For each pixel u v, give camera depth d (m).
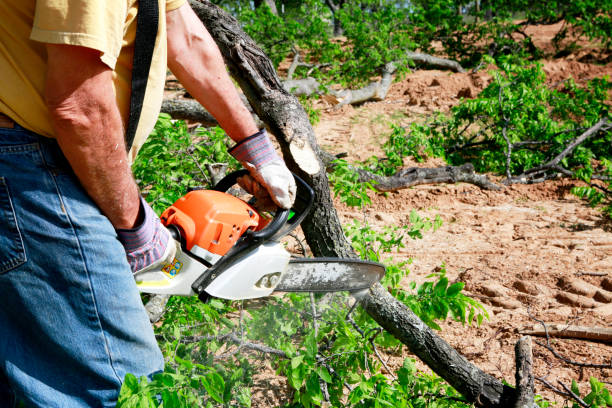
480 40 14.81
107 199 1.42
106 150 1.34
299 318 2.73
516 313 3.62
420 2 14.16
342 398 2.71
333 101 8.82
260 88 2.38
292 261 1.85
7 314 1.50
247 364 2.50
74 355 1.48
